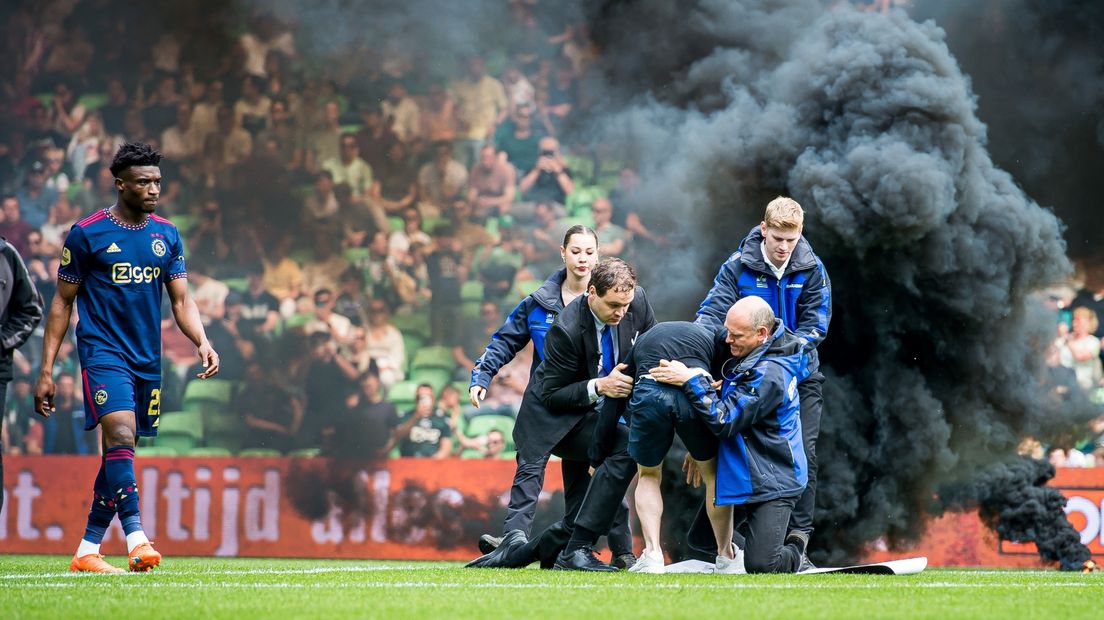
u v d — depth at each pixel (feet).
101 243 64.95
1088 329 132.98
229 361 172.96
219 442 169.27
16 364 165.07
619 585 54.95
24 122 187.93
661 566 67.62
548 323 74.74
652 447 63.16
